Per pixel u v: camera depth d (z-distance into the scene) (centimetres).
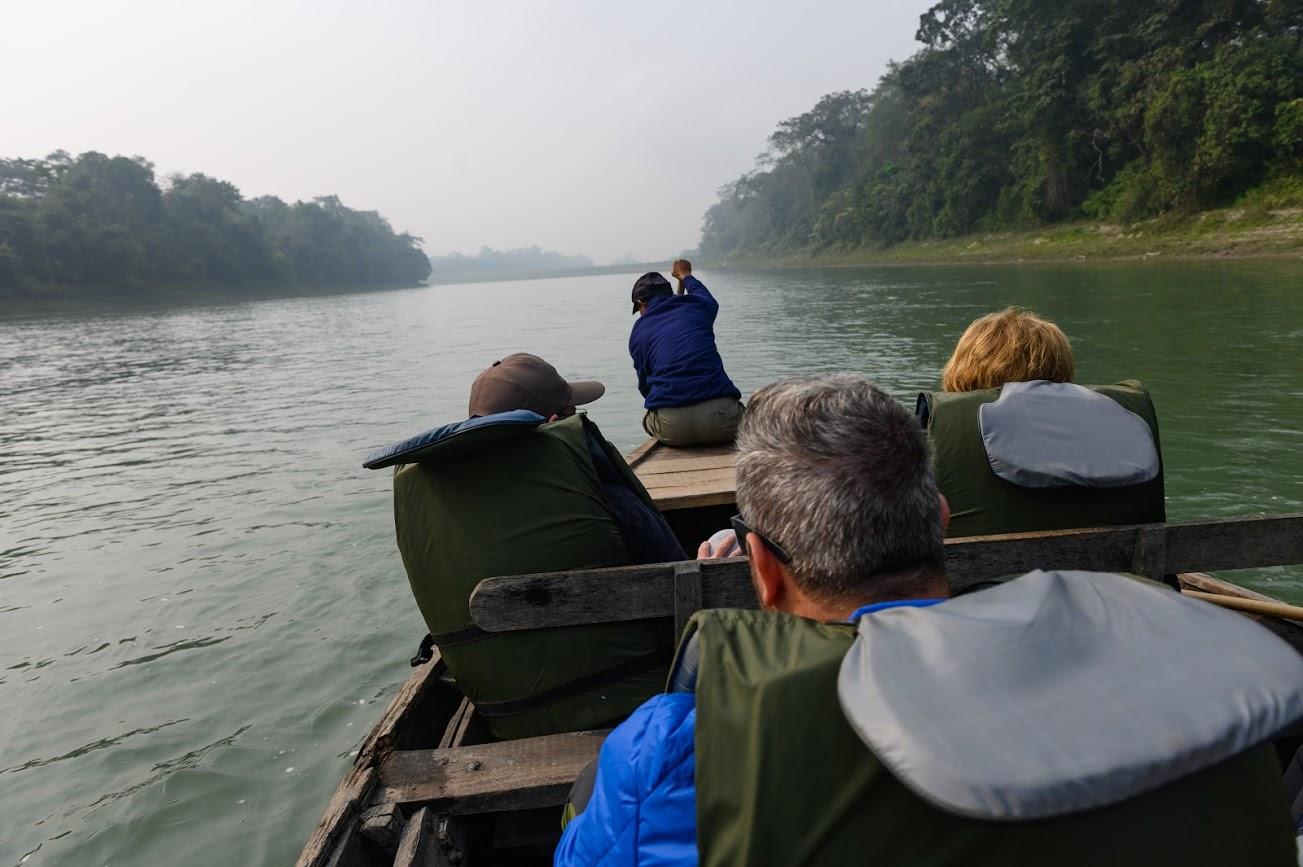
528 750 185
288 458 880
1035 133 4097
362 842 170
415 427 1023
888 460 88
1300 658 66
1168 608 72
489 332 2623
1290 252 2461
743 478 97
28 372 1988
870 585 89
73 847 291
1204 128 3067
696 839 77
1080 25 3700
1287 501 516
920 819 67
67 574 556
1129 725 60
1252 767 70
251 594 499
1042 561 188
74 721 370
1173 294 1741
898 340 1479
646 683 191
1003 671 66
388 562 536
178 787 319
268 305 6600
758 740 70
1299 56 2972
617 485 216
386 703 373
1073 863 65
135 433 1094
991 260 3972
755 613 85
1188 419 713
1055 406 200
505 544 187
